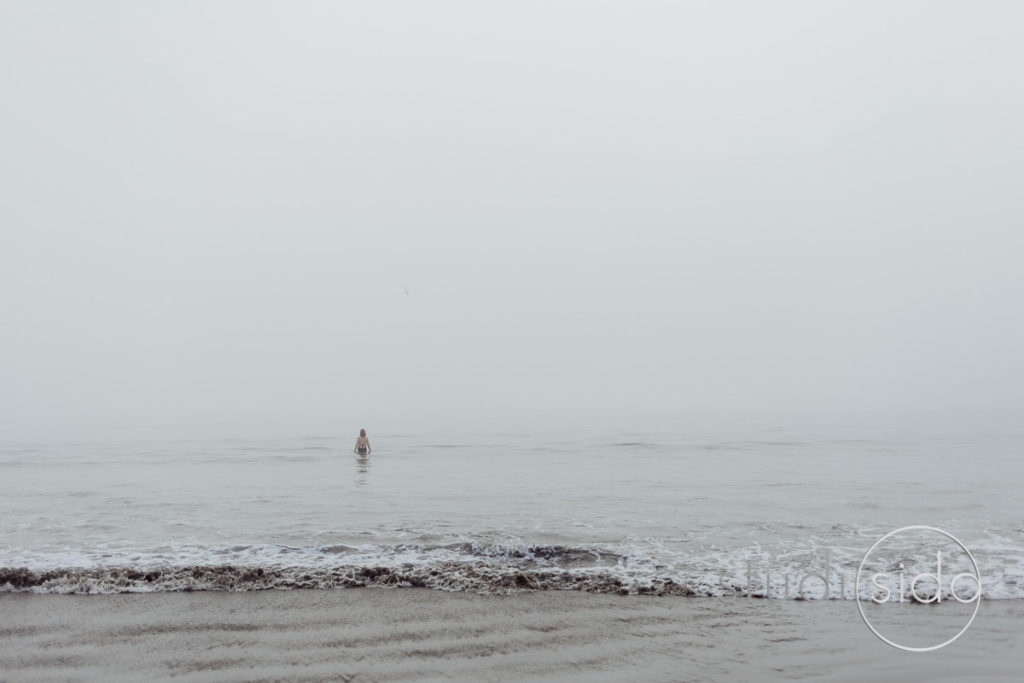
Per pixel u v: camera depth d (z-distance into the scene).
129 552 11.73
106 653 7.58
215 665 7.25
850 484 20.23
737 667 7.18
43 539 12.85
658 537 12.88
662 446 36.44
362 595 9.66
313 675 6.99
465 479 22.31
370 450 33.75
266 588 9.96
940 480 21.08
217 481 22.12
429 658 7.43
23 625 8.46
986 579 10.10
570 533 13.23
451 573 10.43
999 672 7.02
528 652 7.60
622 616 8.77
